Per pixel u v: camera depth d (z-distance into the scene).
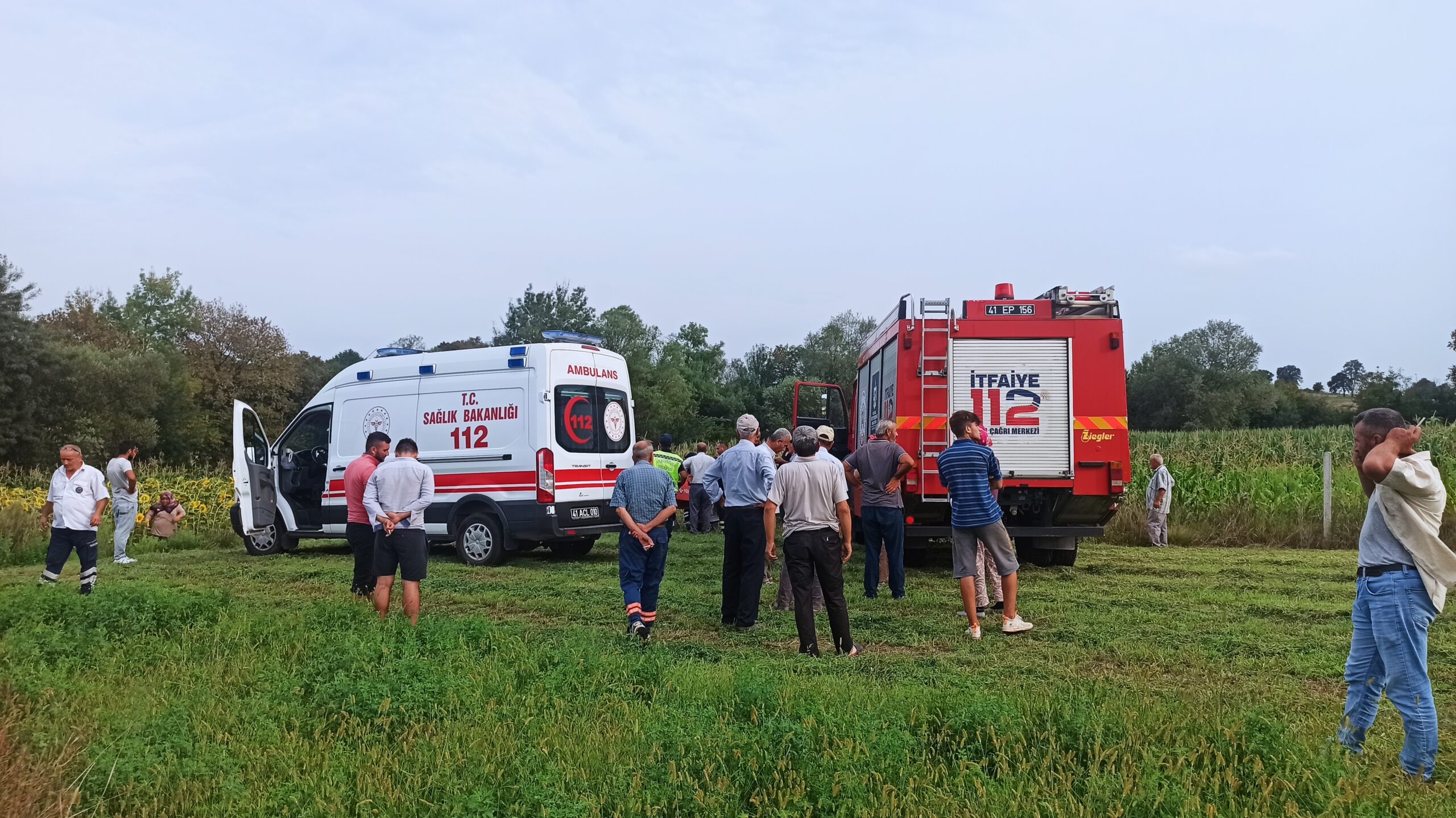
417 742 4.61
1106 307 11.77
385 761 4.39
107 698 5.46
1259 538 16.27
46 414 41.56
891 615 8.92
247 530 14.08
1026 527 11.62
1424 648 4.38
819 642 7.85
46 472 35.75
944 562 13.11
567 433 12.82
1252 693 5.93
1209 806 3.53
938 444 11.63
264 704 5.18
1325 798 3.72
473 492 12.85
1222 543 16.19
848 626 7.37
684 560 13.45
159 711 5.09
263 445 14.57
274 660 6.19
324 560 13.64
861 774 3.94
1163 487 15.81
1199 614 8.91
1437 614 4.43
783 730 4.27
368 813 3.83
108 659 6.46
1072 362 11.66
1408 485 4.36
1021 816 3.66
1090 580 11.19
